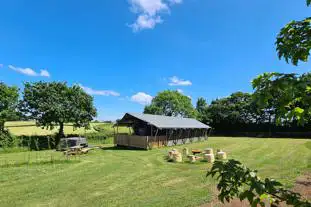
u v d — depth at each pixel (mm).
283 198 1885
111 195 8719
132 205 7598
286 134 40188
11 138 25438
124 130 37938
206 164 14750
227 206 7020
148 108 59781
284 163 14281
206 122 49094
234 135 46094
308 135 37812
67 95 29453
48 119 27594
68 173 12453
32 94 27656
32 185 10219
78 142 24625
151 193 8805
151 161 16344
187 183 10070
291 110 1941
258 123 43531
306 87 1595
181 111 56906
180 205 7398
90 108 30594
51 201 8227
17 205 7922
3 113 25156
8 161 16594
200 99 69938
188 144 29156
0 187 9977
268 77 1796
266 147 23828
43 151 23719
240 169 1962
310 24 1995
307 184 9016
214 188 9125
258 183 1803
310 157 16328
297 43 2006
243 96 46031
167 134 27312
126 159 17328
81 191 9281
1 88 25609
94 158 17859
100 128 36812
